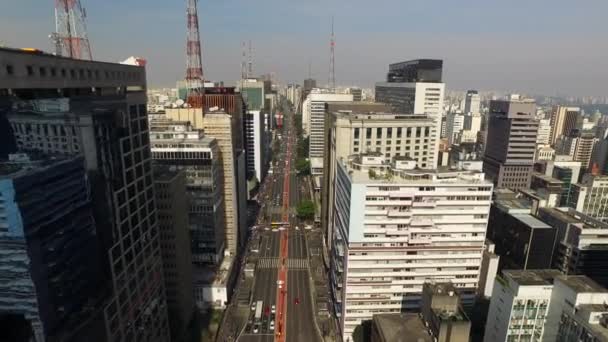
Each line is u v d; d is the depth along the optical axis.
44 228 60.59
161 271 108.81
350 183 131.25
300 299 183.75
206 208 175.75
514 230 191.50
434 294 105.81
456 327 97.00
